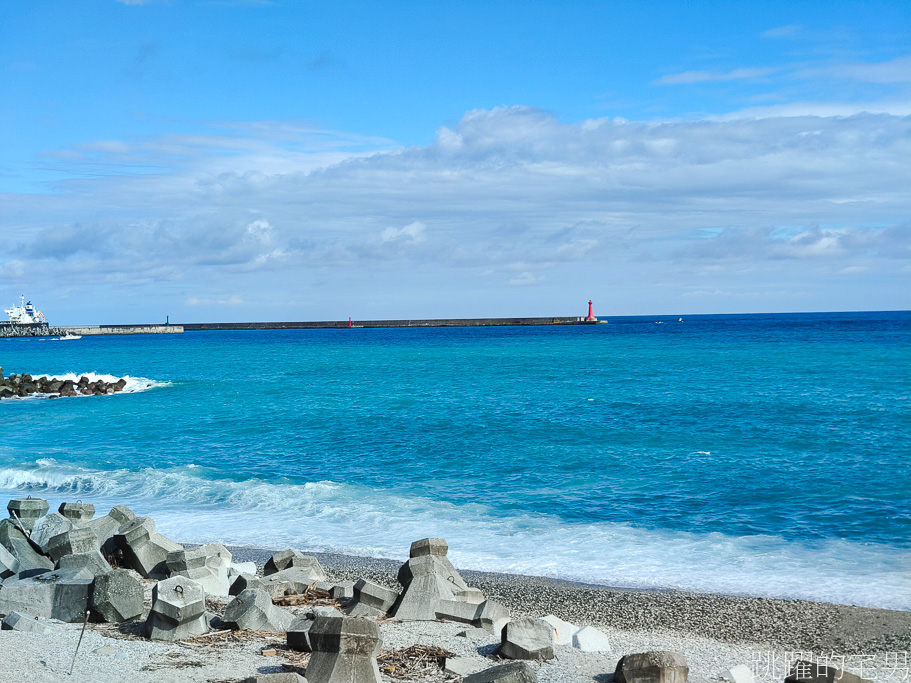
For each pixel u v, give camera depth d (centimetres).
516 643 811
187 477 2147
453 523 1647
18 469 2305
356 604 1007
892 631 1014
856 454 2266
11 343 14538
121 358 8981
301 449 2580
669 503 1773
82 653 754
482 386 4525
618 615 1106
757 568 1316
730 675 802
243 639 826
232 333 19862
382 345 10738
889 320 19538
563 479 2045
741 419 2997
